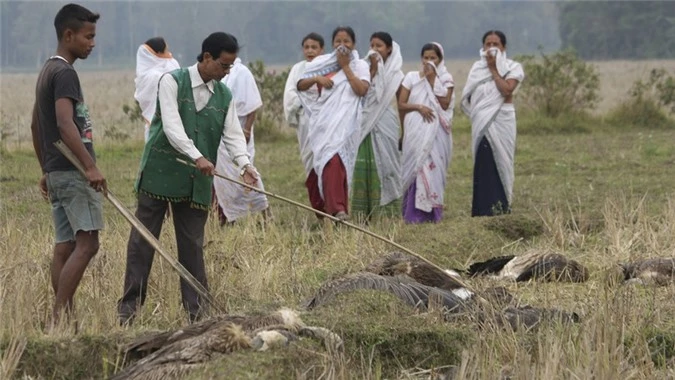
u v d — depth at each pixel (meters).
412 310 14.33
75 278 14.52
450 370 12.88
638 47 149.38
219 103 15.64
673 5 147.62
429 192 24.86
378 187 24.52
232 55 15.38
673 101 48.41
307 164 24.48
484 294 15.36
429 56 25.14
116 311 15.30
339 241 20.52
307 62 24.88
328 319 13.26
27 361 12.70
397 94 25.48
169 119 15.18
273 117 43.31
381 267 17.17
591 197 27.72
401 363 13.12
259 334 12.12
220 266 17.73
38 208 25.48
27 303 14.23
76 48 14.63
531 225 21.95
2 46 179.50
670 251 19.80
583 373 12.11
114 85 96.38
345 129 23.28
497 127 25.39
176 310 15.45
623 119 47.53
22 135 41.56
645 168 33.22
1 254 17.30
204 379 11.40
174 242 18.05
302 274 18.11
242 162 15.73
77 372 12.81
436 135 24.94
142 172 15.49
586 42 153.38
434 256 19.73
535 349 13.27
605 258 19.58
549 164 34.59
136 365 11.84
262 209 23.19
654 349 13.80
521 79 25.52
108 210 25.33
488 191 25.44
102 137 39.97
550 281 17.84
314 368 11.95
